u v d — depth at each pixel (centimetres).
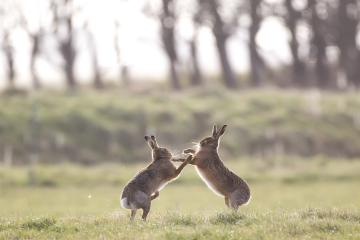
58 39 6556
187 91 6469
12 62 6425
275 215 1117
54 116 4788
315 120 5469
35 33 6419
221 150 4609
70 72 6638
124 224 1077
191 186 3297
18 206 2395
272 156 4650
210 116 5325
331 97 6375
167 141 4791
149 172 1166
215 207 2312
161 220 1112
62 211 2161
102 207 2342
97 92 6225
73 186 3284
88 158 4341
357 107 6028
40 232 1041
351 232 957
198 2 6975
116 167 4003
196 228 970
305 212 1164
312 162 4281
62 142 4406
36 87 6044
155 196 1216
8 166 3903
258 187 3225
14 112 4806
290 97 6225
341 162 4419
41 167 3772
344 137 5181
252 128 5078
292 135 5038
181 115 5216
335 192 2934
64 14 6544
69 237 973
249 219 1053
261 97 6050
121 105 5397
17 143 4284
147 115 5162
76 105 5269
